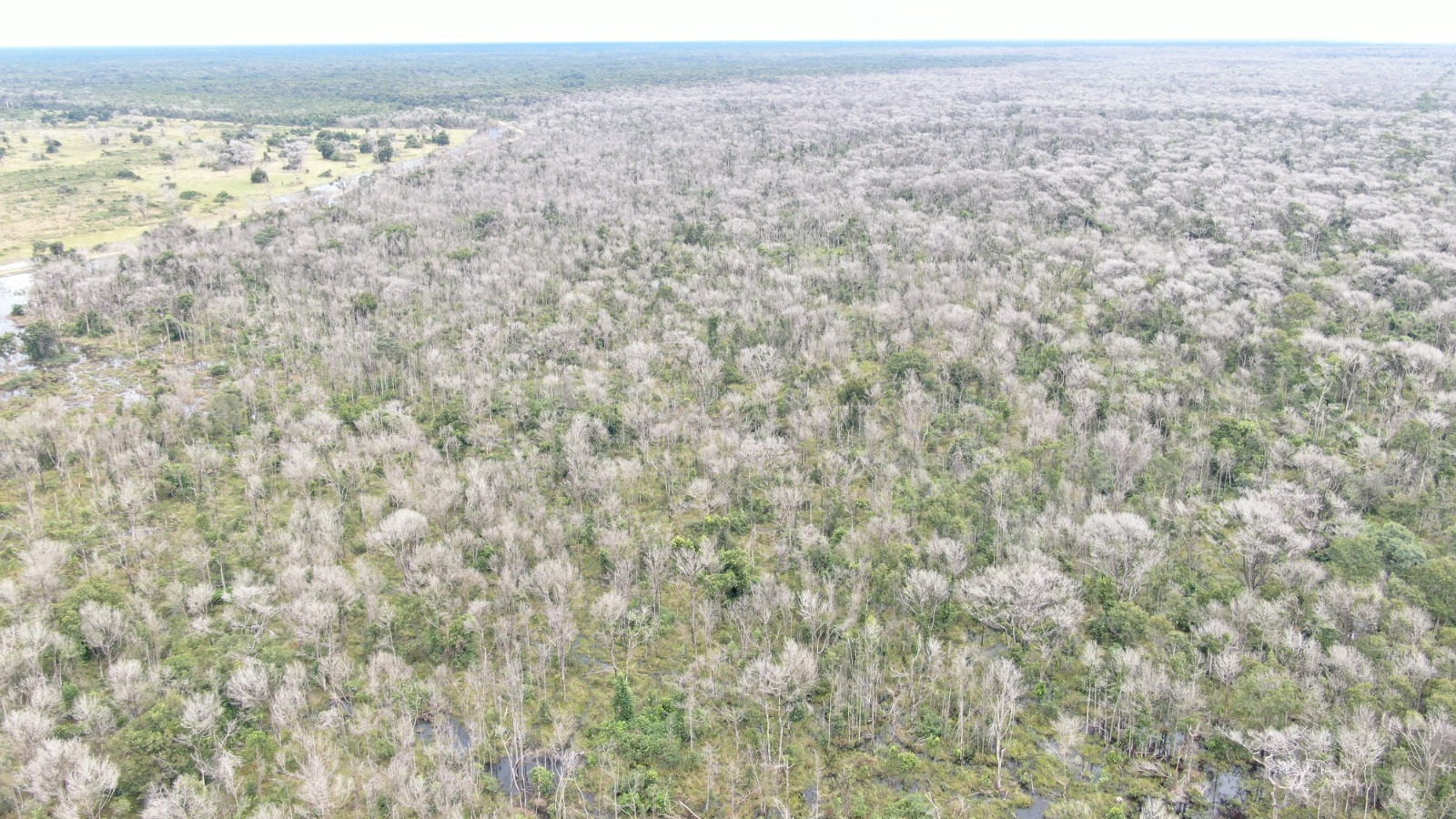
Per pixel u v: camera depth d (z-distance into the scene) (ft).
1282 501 258.16
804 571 245.04
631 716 205.05
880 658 220.02
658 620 234.99
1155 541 245.24
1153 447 298.56
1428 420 297.33
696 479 292.40
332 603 219.61
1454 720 174.60
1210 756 197.06
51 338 395.96
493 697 210.79
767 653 217.15
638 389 346.74
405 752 185.26
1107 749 199.62
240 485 295.07
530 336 400.67
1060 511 264.11
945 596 230.48
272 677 203.21
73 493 287.69
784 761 195.52
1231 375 357.41
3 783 173.58
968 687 212.43
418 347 389.60
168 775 179.32
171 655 209.77
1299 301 387.14
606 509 273.33
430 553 241.14
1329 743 179.11
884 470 295.28
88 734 186.50
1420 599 216.95
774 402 338.95
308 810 176.65
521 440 319.27
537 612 239.91
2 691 190.08
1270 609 213.87
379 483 296.92
